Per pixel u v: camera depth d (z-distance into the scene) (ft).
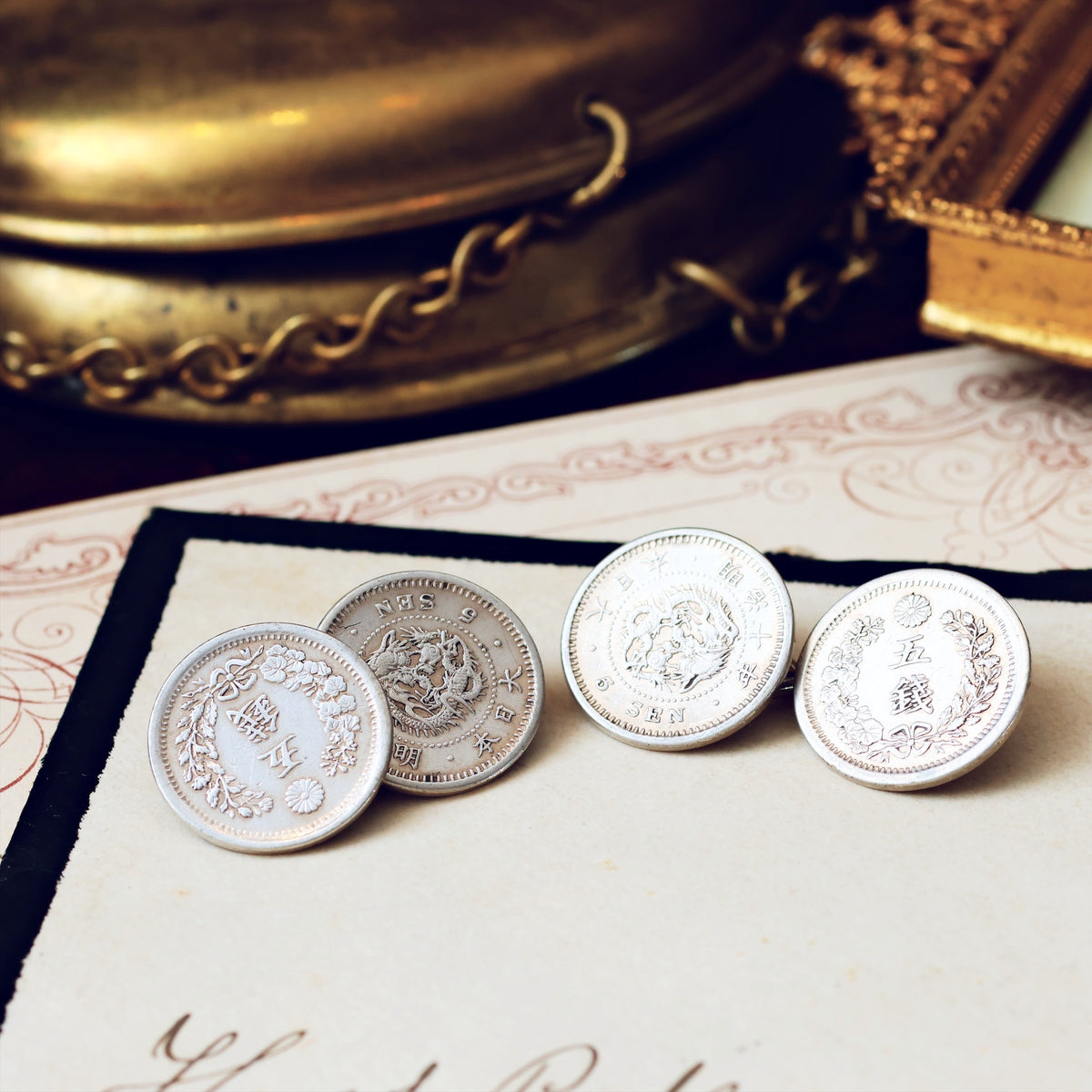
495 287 0.74
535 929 0.61
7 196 0.73
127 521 0.73
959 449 0.74
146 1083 0.59
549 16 0.73
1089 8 0.73
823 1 0.82
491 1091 0.59
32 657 0.69
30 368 0.74
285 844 0.62
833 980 0.60
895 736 0.62
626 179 0.75
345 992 0.60
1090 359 0.69
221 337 0.73
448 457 0.75
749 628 0.64
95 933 0.62
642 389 0.78
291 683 0.63
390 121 0.72
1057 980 0.60
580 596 0.65
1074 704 0.64
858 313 0.80
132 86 0.72
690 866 0.62
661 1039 0.59
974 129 0.70
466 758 0.64
